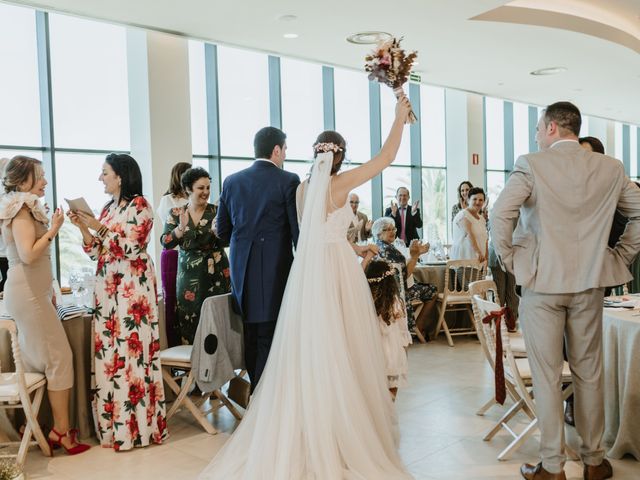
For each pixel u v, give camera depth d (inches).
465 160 442.3
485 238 276.4
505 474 124.0
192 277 172.6
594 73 375.9
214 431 152.9
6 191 135.8
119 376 140.9
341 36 279.1
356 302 122.0
